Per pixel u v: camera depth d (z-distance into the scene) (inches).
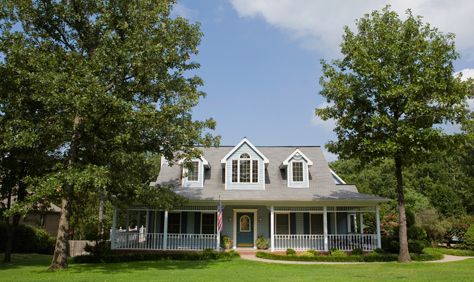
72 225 1504.7
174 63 800.9
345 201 1000.2
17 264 844.0
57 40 786.2
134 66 697.6
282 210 1043.9
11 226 915.4
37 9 742.5
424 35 829.2
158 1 775.7
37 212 946.7
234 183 1102.4
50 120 693.9
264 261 850.1
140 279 562.6
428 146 813.2
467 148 1700.3
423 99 805.9
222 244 1048.8
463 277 572.4
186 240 1043.9
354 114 856.3
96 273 641.6
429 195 1708.9
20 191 900.6
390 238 1051.3
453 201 1557.6
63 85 622.2
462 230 1261.1
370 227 1409.9
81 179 606.5
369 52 854.5
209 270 689.6
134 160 787.4
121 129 713.0
